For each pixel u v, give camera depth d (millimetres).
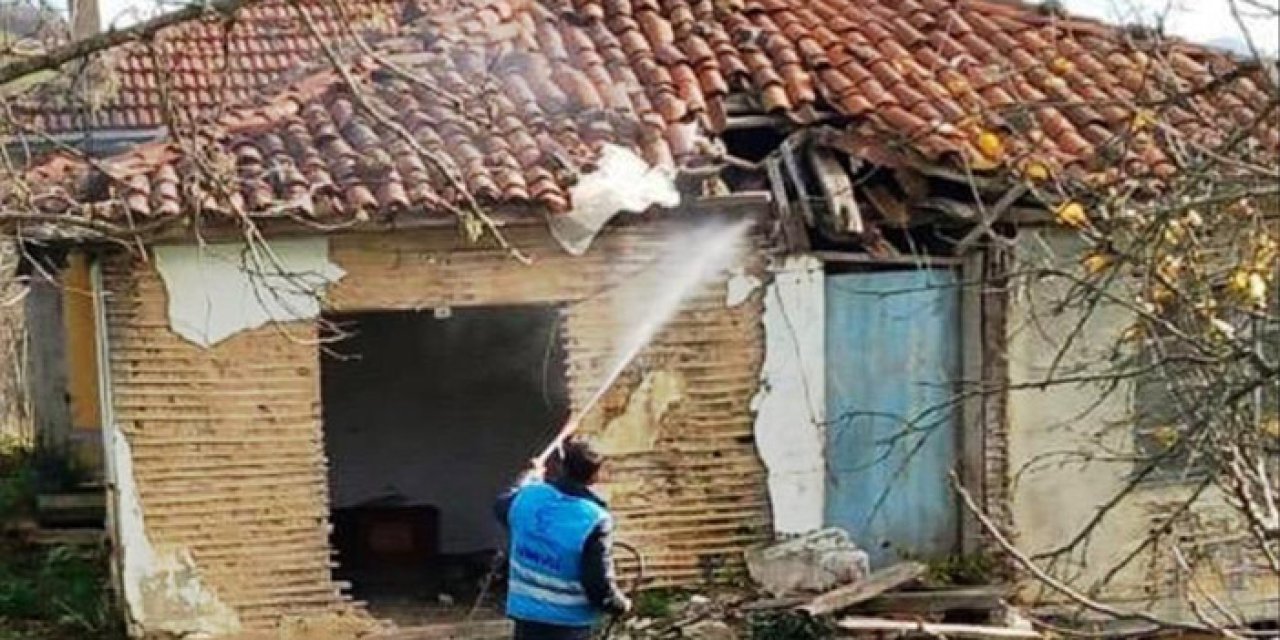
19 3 7145
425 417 13695
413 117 10602
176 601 10195
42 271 7652
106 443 10586
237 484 10203
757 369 10609
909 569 10242
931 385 10789
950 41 12047
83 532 12578
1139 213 5895
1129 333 6527
